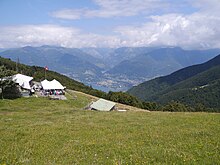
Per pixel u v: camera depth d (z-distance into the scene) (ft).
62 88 332.39
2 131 85.51
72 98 303.89
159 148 54.49
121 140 66.85
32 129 88.33
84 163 45.03
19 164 45.93
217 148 52.90
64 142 66.28
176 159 45.32
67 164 44.91
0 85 260.01
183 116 119.96
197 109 447.83
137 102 442.09
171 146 56.59
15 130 86.94
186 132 74.64
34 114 150.51
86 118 124.36
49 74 611.88
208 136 67.21
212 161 43.11
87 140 68.18
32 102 249.34
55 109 196.54
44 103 252.21
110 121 111.04
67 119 122.01
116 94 441.27
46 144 64.03
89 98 330.75
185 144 58.03
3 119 126.21
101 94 465.47
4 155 52.31
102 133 79.36
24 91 306.14
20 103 239.91
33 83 368.48
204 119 104.73
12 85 272.72
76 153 53.62
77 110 181.88
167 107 419.95
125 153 51.21
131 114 142.72
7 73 274.98
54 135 76.43
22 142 67.51
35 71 618.44
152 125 94.58
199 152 49.80
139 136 71.72
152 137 68.95
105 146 59.62
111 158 48.16
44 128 90.33
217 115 119.14
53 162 46.16
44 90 325.42
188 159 44.80
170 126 90.12
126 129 86.17
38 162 47.01
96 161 46.42
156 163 43.21
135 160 45.19
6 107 212.43
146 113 148.15
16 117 135.64
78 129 87.81
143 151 51.80
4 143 66.28
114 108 257.75
